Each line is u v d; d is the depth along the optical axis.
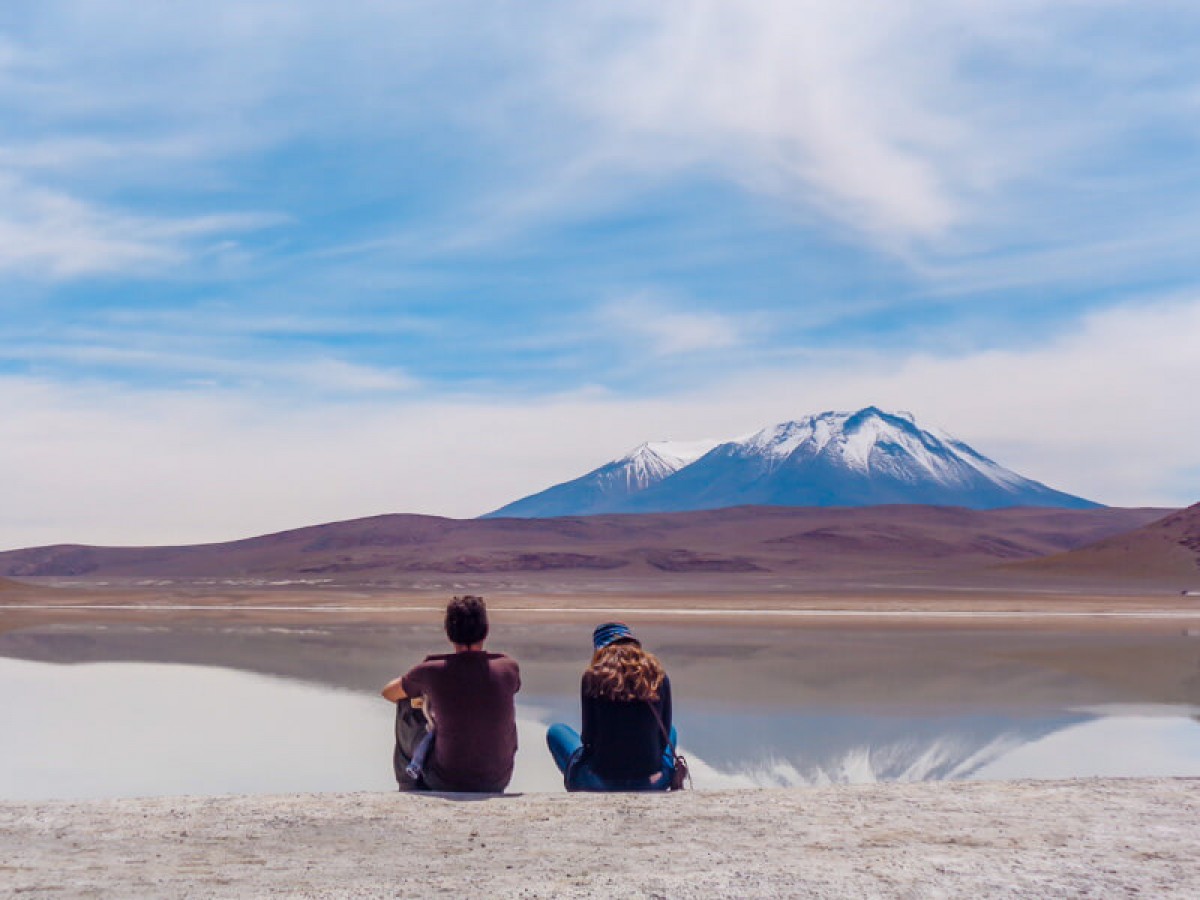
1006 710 18.05
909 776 12.73
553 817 5.43
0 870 4.45
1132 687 21.22
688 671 24.09
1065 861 4.46
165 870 4.45
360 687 20.70
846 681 22.25
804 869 4.35
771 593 80.56
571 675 22.78
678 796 5.97
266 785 11.91
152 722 16.23
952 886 4.08
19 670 23.70
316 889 4.14
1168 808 5.56
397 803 5.78
